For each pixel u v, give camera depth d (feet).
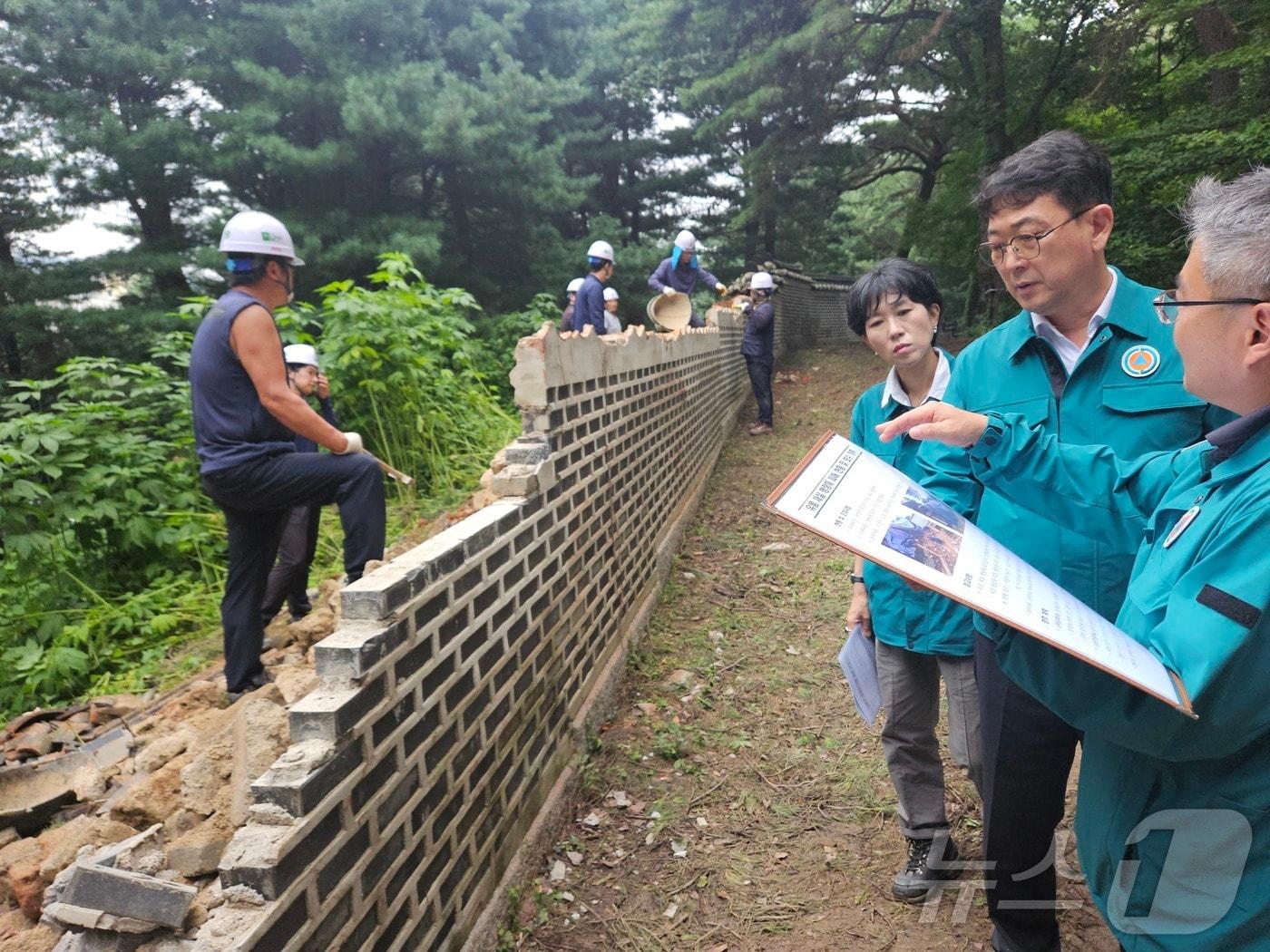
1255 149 24.00
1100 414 5.98
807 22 54.54
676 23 64.75
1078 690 4.25
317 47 46.98
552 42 70.59
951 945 8.07
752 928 8.44
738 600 17.08
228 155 45.50
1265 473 3.70
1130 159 26.89
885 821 10.03
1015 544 5.98
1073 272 5.81
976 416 5.25
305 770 5.14
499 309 59.67
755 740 11.92
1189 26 35.45
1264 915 3.95
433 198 61.93
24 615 15.90
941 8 46.06
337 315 22.94
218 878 5.20
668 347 19.48
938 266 56.65
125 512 17.66
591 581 12.29
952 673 7.93
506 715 8.77
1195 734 3.88
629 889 9.07
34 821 7.55
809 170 75.36
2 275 43.06
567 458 11.19
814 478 4.61
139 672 14.85
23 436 16.93
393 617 6.31
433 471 23.53
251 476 10.04
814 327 62.85
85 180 45.52
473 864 7.75
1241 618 3.56
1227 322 3.72
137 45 43.55
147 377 21.50
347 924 5.57
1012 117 46.03
